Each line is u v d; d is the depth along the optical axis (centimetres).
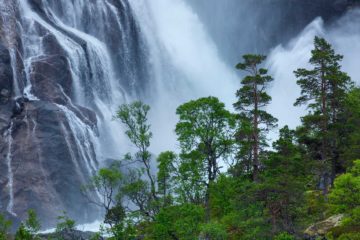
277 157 5006
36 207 7131
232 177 4319
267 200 3759
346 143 5562
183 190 3869
